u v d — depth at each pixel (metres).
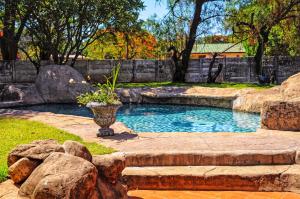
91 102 7.87
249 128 11.41
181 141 7.21
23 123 9.55
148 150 6.37
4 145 6.95
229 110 15.45
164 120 13.30
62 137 7.73
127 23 23.97
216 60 25.92
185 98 17.30
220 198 5.24
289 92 10.33
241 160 6.02
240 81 25.91
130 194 5.42
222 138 7.48
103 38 26.12
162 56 32.06
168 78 26.77
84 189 3.79
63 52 23.70
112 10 22.70
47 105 17.62
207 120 13.13
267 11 24.12
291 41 26.45
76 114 14.74
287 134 7.94
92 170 3.98
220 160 6.03
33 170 4.31
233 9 24.81
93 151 6.43
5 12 21.62
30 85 18.81
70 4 21.22
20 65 23.47
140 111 15.73
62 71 18.45
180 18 24.66
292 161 6.03
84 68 25.44
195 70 26.16
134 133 8.20
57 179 3.73
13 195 4.07
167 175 5.61
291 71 25.92
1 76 22.75
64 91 17.83
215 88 17.91
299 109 8.36
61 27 22.69
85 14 22.45
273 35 31.75
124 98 18.48
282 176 5.51
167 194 5.42
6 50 24.11
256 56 25.33
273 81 24.84
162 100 17.94
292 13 25.00
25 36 25.84
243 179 5.54
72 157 4.09
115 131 8.48
